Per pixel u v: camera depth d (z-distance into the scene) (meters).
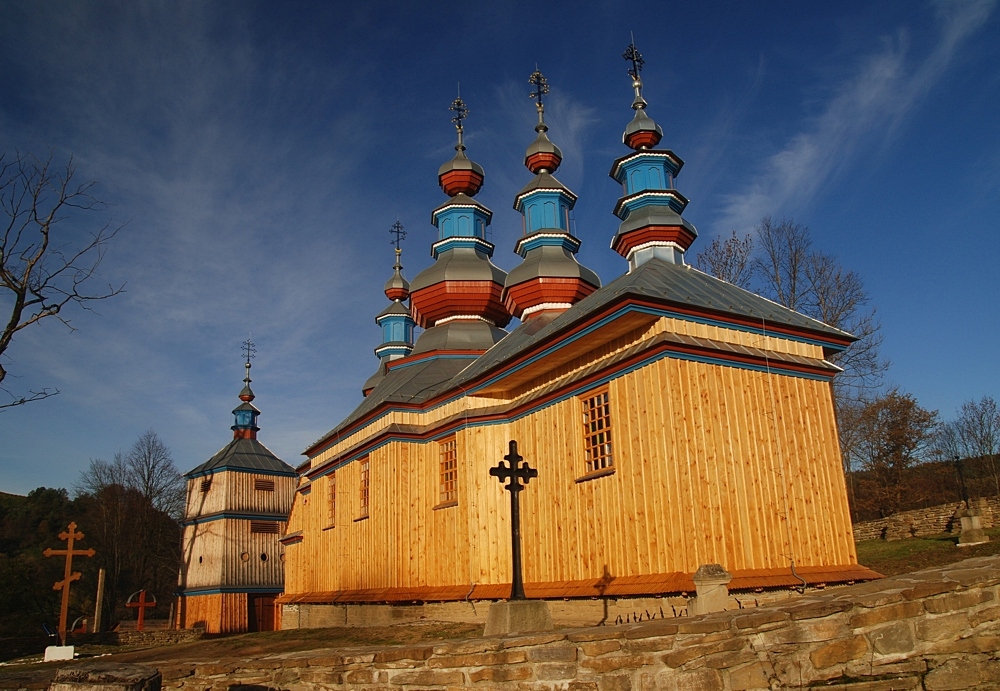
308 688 9.91
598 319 15.77
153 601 35.03
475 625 17.62
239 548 43.78
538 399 18.38
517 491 12.26
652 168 22.36
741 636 7.61
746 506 14.80
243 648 18.48
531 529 18.12
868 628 7.52
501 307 29.06
